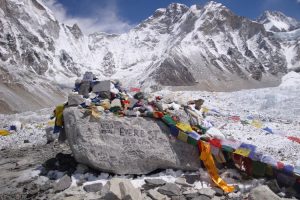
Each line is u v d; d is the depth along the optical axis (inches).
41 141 794.2
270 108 1669.5
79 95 491.8
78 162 473.4
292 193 401.7
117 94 504.7
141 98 502.6
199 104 517.7
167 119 449.1
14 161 595.8
